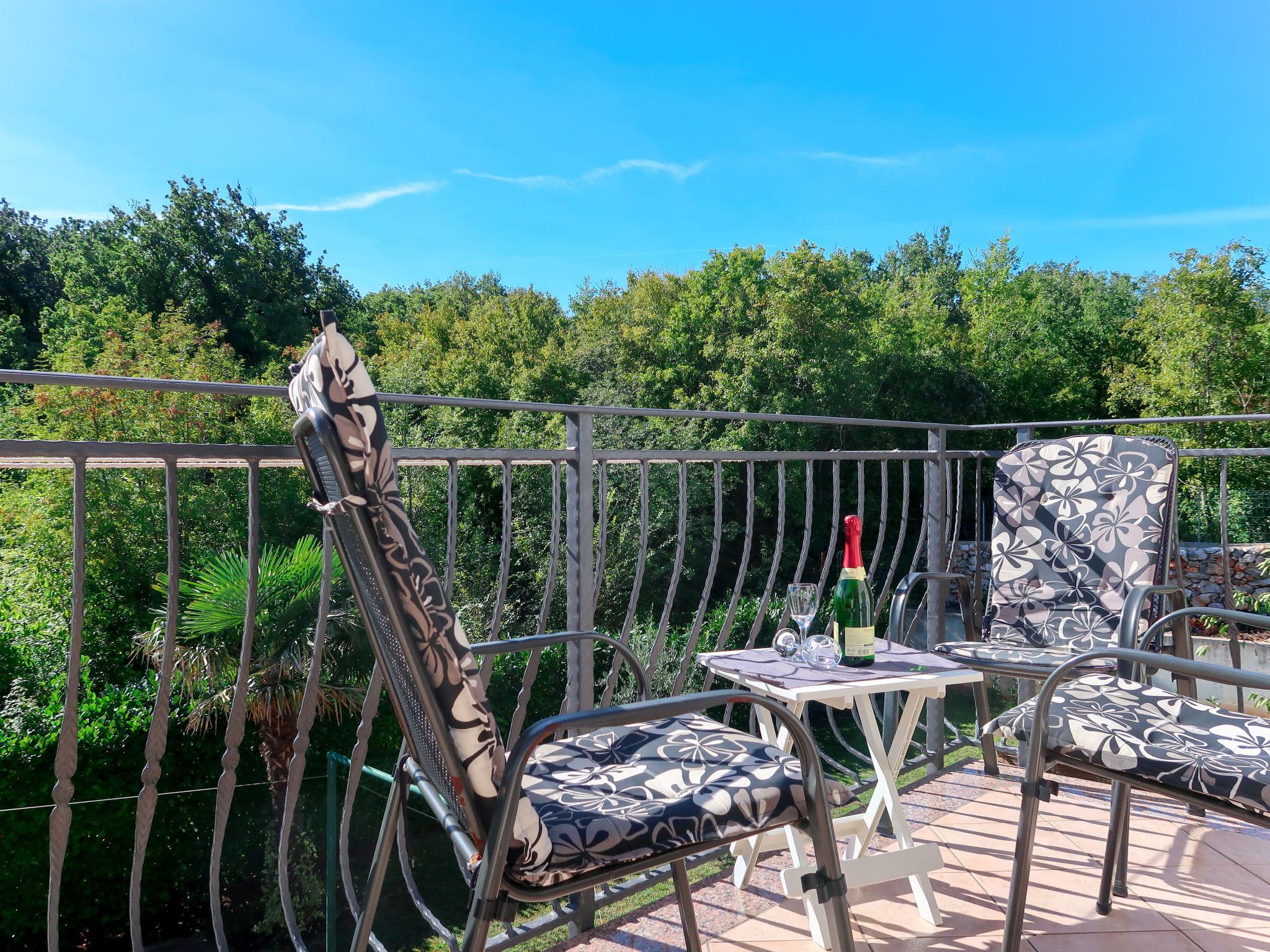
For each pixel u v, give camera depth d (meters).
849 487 17.05
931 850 1.82
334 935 2.67
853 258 28.12
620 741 1.34
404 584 0.84
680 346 18.11
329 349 0.82
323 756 6.70
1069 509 2.52
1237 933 1.73
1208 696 4.73
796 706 1.83
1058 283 24.02
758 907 1.89
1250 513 12.41
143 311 21.91
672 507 14.34
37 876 5.89
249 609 1.41
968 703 5.98
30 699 7.49
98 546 10.59
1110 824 1.82
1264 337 14.09
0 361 21.52
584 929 1.79
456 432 15.87
